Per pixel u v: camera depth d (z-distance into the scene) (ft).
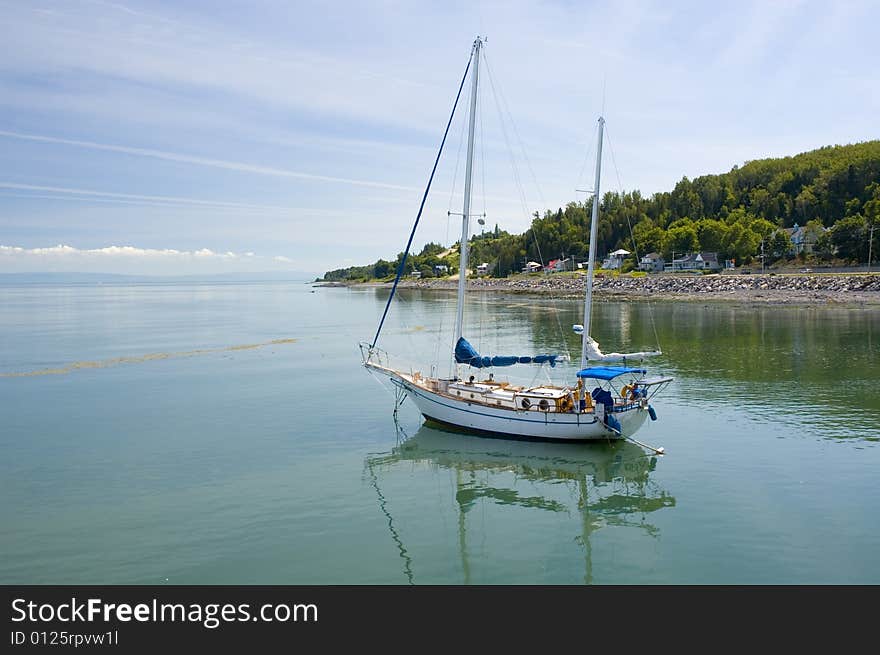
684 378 143.95
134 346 213.46
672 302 379.76
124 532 67.51
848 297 336.49
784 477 80.89
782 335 214.28
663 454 91.45
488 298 482.28
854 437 96.63
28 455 93.15
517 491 79.92
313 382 147.95
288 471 86.89
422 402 108.68
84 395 133.90
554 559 61.98
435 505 75.56
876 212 437.99
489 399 102.73
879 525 66.49
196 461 90.68
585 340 98.58
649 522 69.41
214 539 66.08
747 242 508.94
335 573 59.72
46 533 67.21
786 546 62.69
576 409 96.22
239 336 246.06
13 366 170.40
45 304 497.05
